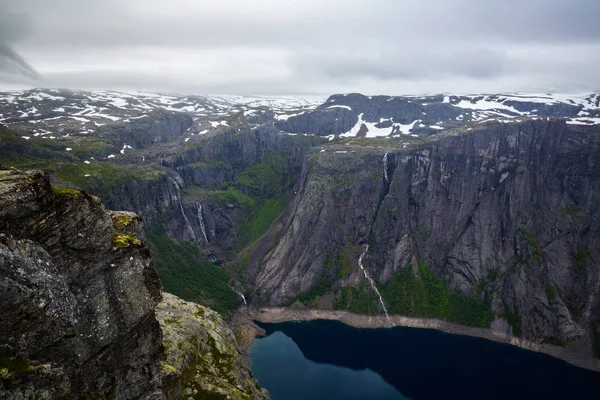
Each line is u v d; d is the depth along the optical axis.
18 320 28.58
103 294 36.25
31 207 30.42
